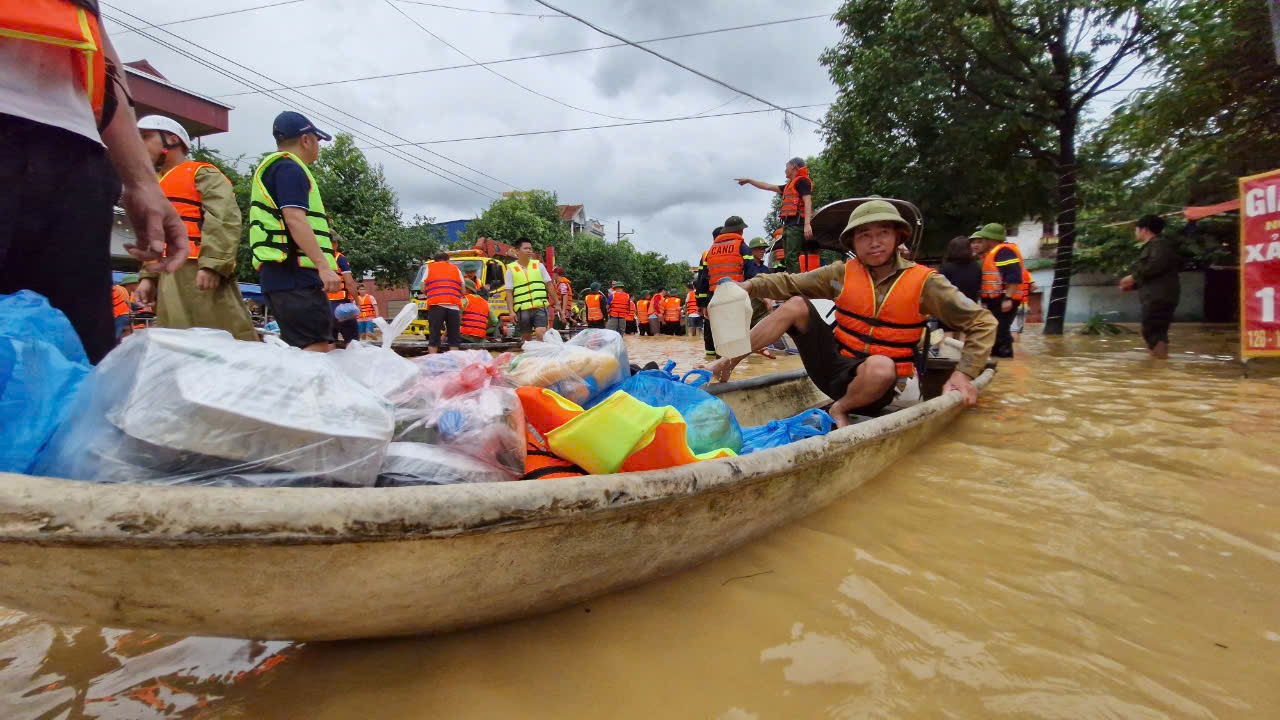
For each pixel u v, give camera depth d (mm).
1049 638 1502
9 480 964
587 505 1325
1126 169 12938
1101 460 2887
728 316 3314
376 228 21781
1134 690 1311
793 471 1937
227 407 1164
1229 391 4617
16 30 1418
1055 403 4238
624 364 2322
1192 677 1354
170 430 1138
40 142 1510
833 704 1282
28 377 1151
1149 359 7102
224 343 1313
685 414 2121
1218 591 1713
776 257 8172
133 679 1363
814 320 3408
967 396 3357
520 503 1228
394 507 1103
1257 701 1276
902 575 1813
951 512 2289
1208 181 12047
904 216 3479
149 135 3342
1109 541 2029
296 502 1039
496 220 33406
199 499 997
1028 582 1771
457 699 1295
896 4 13398
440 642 1480
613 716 1250
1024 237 22703
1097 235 16453
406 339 10547
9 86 1459
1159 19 10531
